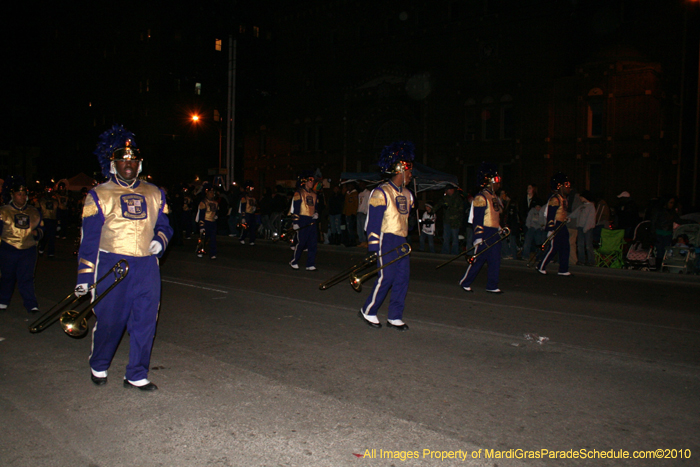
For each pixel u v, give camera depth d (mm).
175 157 46469
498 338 6492
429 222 16391
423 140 28234
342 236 19250
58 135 58250
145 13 46750
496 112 26078
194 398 4504
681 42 23875
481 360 5629
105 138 4508
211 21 48375
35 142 64750
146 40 46781
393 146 6941
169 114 46281
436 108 27953
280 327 6930
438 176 18953
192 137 47344
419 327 6996
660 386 4945
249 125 37594
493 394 4680
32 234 7547
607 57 22984
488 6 26391
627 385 4957
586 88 23219
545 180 24500
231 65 27516
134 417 4129
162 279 10727
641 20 24766
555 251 12047
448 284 10516
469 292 9648
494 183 9445
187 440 3770
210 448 3660
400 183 6984
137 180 4625
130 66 48250
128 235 4461
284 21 34875
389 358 5652
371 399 4527
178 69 46656
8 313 7562
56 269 11867
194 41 47469
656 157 22141
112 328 4551
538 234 14406
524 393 4715
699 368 5477
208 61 48281
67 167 57031
